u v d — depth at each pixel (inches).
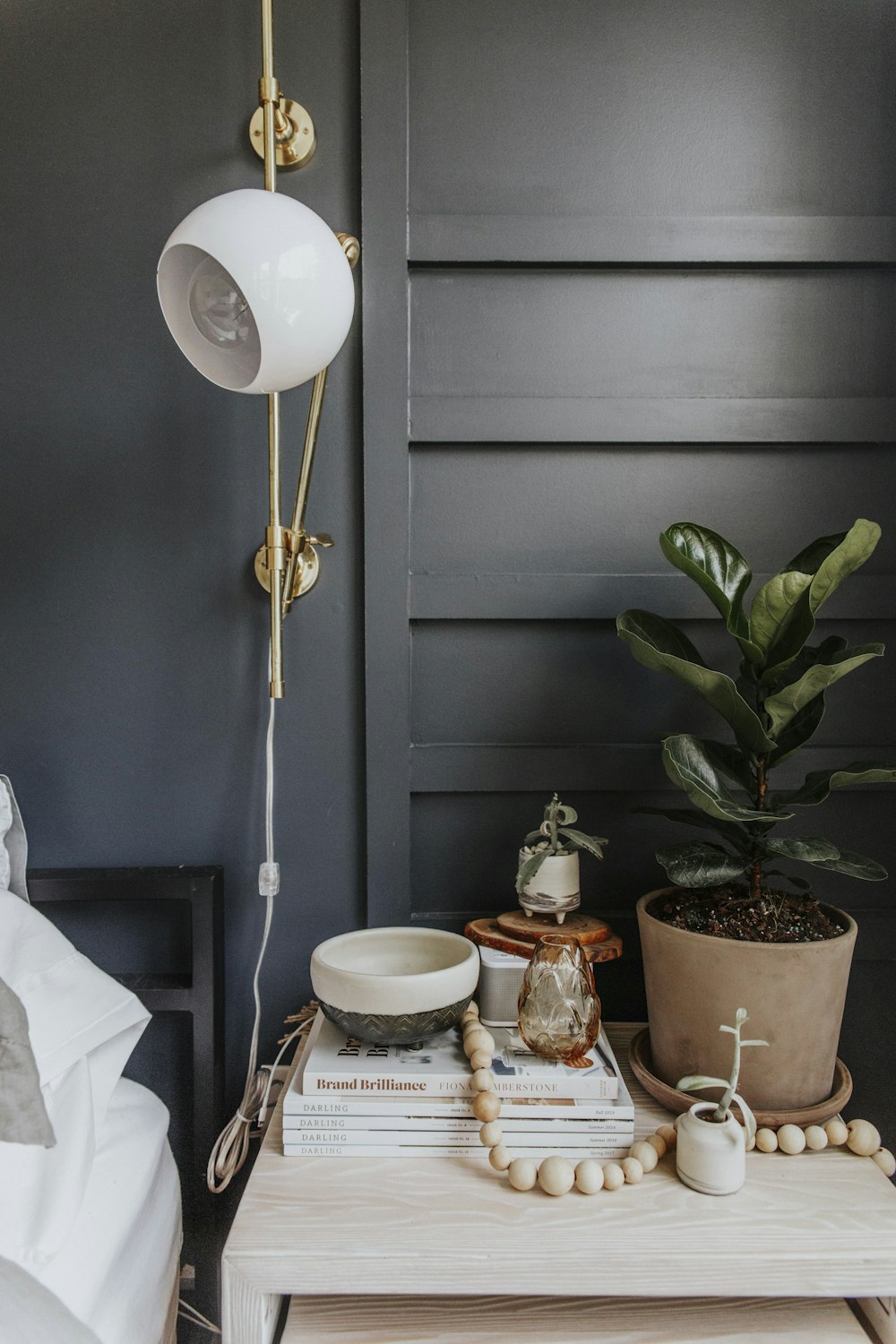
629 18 39.6
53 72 39.4
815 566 35.6
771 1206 28.1
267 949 41.0
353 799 40.8
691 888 36.2
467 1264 25.9
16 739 40.6
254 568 40.3
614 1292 26.1
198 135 39.4
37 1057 28.8
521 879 35.4
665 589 40.1
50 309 39.9
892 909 41.2
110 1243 27.7
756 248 39.2
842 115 39.9
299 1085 32.0
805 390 40.4
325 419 39.9
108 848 40.8
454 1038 33.7
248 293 26.6
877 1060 41.2
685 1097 31.3
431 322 39.9
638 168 39.8
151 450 40.2
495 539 40.4
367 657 39.8
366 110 38.6
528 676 40.8
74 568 40.3
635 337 40.2
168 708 40.6
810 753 40.6
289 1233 26.7
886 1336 28.3
